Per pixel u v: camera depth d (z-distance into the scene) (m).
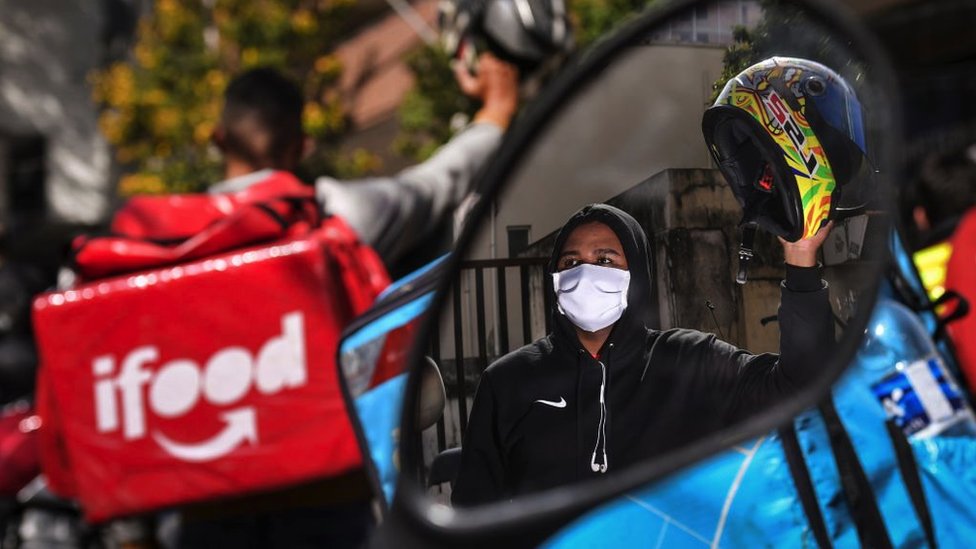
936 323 0.77
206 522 1.77
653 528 0.62
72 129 15.45
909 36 6.93
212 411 1.66
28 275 3.22
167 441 1.67
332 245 1.67
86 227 15.16
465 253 0.57
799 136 0.57
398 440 0.54
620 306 0.57
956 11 6.67
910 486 0.67
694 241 0.58
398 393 0.83
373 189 1.80
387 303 0.85
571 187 0.57
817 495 0.64
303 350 1.64
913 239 2.00
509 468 0.58
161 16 11.07
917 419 0.69
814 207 0.56
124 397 1.69
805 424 0.65
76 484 1.74
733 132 0.57
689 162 0.57
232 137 1.95
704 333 0.58
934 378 0.71
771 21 0.58
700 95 0.57
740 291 0.58
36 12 15.39
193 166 10.53
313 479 1.65
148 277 1.69
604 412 0.58
